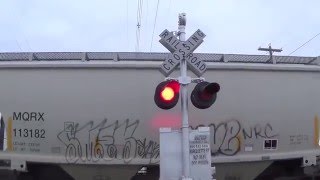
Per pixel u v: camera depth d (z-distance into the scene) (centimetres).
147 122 677
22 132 703
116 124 679
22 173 732
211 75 692
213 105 691
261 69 710
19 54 716
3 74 700
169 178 604
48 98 686
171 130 613
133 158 687
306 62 766
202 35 611
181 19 639
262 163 738
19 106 696
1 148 716
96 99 676
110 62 676
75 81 679
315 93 750
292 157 742
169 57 603
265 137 720
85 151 690
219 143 699
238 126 704
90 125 682
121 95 674
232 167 729
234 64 698
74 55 701
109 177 712
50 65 679
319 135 758
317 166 758
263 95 714
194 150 609
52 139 694
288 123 732
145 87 673
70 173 713
